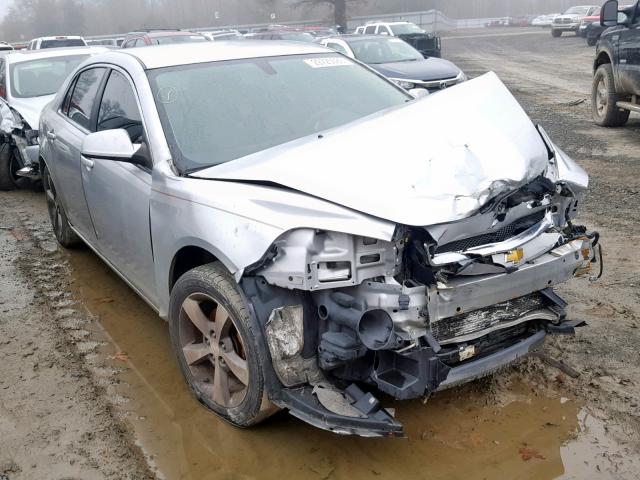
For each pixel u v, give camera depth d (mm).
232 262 2967
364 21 63000
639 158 8719
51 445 3281
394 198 2818
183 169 3525
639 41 9492
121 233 4152
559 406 3391
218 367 3291
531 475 2934
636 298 4531
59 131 5188
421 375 2799
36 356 4172
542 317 3289
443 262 2826
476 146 3109
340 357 2779
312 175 3000
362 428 2768
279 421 3381
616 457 3016
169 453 3195
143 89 3916
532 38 43562
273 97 4055
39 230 6926
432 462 3045
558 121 11773
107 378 3893
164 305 3777
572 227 3496
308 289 2803
